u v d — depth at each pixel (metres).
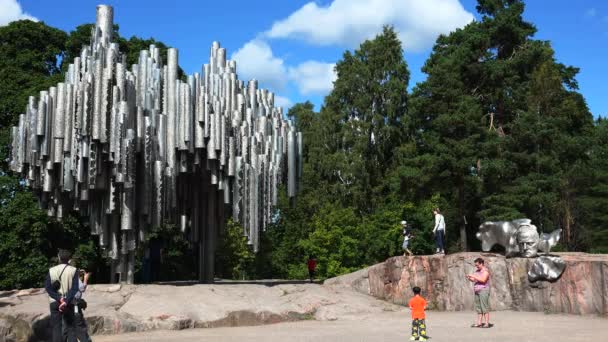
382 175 54.06
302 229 52.97
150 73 20.81
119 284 18.44
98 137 18.55
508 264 20.58
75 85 19.55
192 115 20.81
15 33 37.66
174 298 17.28
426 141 40.69
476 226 45.59
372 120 52.59
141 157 19.81
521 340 12.38
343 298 21.08
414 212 49.44
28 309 14.27
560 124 39.69
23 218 29.94
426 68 46.97
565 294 18.80
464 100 39.25
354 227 49.22
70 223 31.53
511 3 46.34
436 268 21.91
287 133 25.23
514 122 41.03
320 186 53.56
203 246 23.92
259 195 22.70
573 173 43.38
